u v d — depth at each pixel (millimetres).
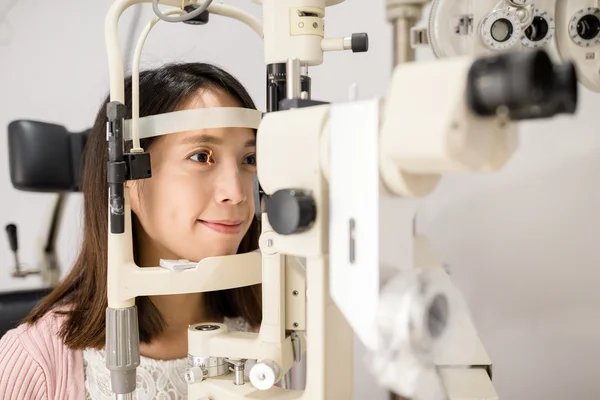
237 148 842
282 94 577
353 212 422
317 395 487
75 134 1219
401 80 361
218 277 712
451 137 331
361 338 422
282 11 568
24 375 843
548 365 1107
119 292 662
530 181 1087
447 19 624
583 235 1073
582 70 702
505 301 1120
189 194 815
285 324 625
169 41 1327
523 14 657
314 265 473
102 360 850
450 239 1138
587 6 686
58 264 1438
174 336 929
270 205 451
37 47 1511
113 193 651
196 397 637
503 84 311
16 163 1185
